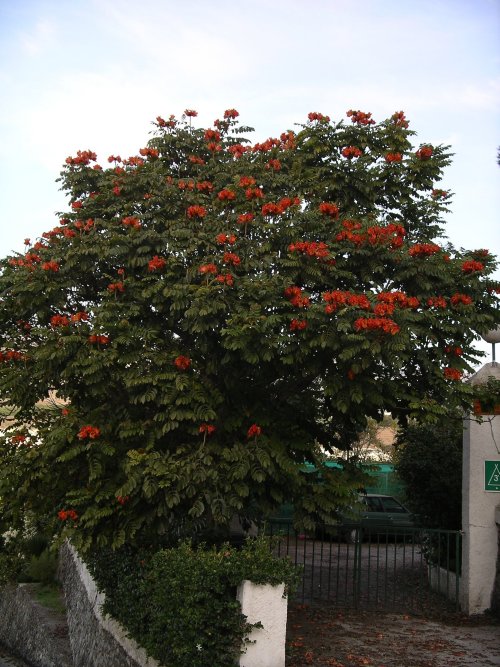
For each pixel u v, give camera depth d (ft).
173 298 24.79
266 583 20.84
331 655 24.09
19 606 48.91
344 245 26.43
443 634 27.63
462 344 26.43
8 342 27.40
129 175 29.09
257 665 20.53
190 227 26.96
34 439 27.45
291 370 25.91
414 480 38.81
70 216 29.25
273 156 30.30
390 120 30.55
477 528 31.53
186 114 32.12
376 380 24.48
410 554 51.19
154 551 26.27
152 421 25.57
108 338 24.84
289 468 24.90
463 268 26.27
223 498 24.76
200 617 20.45
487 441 31.96
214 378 26.66
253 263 25.16
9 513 29.04
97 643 31.07
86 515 24.52
